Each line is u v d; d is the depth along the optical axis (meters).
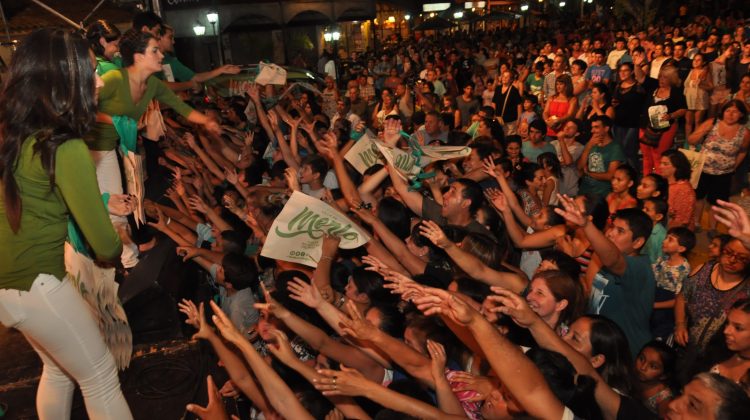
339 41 35.22
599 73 14.10
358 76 18.28
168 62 7.99
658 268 5.50
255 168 8.41
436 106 14.06
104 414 2.97
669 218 7.20
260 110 9.45
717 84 11.85
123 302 4.70
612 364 3.66
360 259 5.46
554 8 46.81
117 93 4.02
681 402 2.69
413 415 3.02
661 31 23.73
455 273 4.91
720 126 8.47
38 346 3.08
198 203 6.10
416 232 5.18
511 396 3.03
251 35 24.19
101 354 2.95
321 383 3.06
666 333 5.36
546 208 5.80
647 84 11.03
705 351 4.36
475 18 36.44
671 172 7.16
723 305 4.55
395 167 5.90
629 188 6.92
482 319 2.76
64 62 2.54
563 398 2.83
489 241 4.79
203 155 8.01
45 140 2.51
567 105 11.38
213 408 3.34
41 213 2.63
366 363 3.91
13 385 4.12
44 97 2.51
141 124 5.50
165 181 7.82
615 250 4.23
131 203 3.33
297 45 26.91
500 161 7.16
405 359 3.50
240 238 5.71
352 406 3.55
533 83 15.21
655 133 10.26
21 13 12.78
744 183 10.38
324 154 7.88
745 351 3.75
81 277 3.10
